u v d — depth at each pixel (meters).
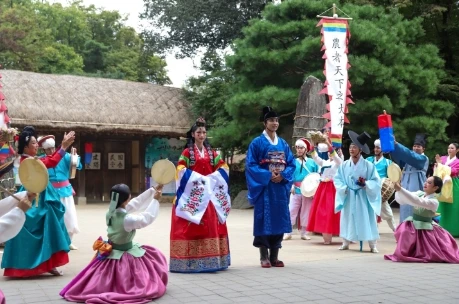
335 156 8.29
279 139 6.92
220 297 5.04
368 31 16.16
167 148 21.17
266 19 18.73
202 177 6.38
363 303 4.82
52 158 6.43
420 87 17.34
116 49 38.50
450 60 21.45
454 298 5.02
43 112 18.05
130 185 21.03
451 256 7.03
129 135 19.95
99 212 16.05
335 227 8.95
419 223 7.27
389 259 7.32
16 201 3.84
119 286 4.96
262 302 4.84
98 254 5.16
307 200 9.73
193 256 6.31
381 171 10.12
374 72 15.94
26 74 19.77
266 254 6.74
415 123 16.62
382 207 10.06
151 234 10.39
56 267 6.29
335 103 11.41
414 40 18.62
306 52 16.53
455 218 9.96
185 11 24.17
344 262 7.12
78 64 32.50
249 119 17.69
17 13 28.53
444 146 17.53
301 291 5.29
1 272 6.48
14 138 7.38
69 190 7.84
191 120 20.70
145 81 36.22
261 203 6.62
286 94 16.41
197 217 6.24
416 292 5.26
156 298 4.98
